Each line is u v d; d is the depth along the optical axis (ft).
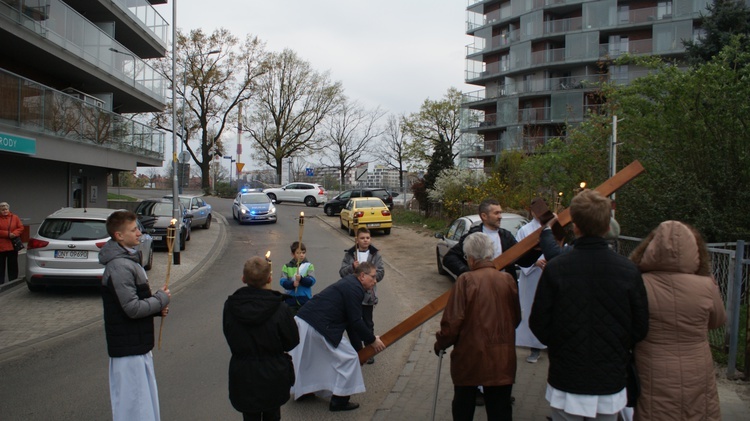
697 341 10.50
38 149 50.19
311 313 17.62
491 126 176.35
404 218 93.66
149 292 13.79
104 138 63.46
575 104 157.38
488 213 18.44
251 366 12.68
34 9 52.49
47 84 64.49
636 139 34.42
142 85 79.92
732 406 15.65
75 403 18.15
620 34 156.46
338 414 17.25
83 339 26.17
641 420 10.68
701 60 55.83
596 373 10.24
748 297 17.69
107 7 69.21
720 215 27.02
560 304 10.54
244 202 91.66
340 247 63.05
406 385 19.43
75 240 33.65
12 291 35.99
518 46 172.04
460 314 12.75
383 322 29.30
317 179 198.59
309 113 174.29
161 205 64.95
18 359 23.11
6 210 36.83
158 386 19.77
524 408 16.60
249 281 12.90
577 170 40.06
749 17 55.36
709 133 29.40
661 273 10.74
